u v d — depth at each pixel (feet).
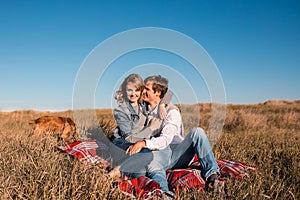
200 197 10.27
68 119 22.09
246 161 15.64
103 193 9.77
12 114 37.04
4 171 11.44
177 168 12.88
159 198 10.12
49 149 14.60
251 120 34.83
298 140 23.66
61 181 9.96
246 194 10.30
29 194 9.45
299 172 13.91
